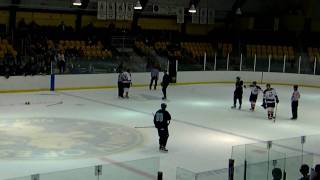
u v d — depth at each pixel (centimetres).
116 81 2608
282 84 3027
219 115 1892
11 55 2328
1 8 2883
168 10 3400
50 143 1351
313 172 830
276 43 3547
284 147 1133
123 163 888
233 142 1442
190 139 1465
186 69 2884
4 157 1203
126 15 3238
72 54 2670
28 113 1777
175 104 2120
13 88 2286
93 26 3231
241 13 3403
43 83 2367
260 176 948
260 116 1905
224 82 3025
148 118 1758
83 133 1486
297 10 3572
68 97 2203
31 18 3033
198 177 911
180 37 3609
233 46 3500
